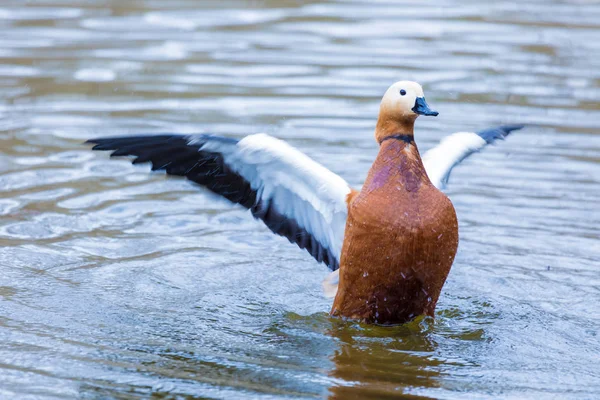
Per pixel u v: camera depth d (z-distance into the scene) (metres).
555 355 9.06
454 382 8.33
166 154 10.07
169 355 8.72
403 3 26.61
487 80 19.45
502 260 11.64
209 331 9.43
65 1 26.28
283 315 10.04
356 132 16.20
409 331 9.70
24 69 19.81
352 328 9.73
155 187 13.91
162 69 19.98
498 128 11.74
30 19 24.11
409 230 9.28
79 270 10.89
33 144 15.41
